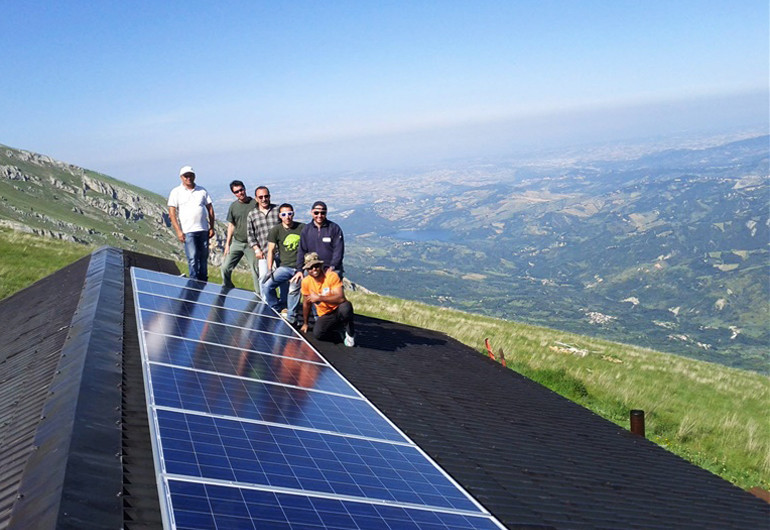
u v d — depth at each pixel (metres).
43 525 3.96
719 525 8.32
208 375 7.61
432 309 43.22
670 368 32.50
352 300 36.84
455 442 8.59
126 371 7.71
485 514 5.89
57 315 12.23
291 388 8.09
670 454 11.83
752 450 22.80
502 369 16.33
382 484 5.71
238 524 4.09
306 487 5.09
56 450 5.20
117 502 4.52
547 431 11.07
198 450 5.22
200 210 16.86
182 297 12.42
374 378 10.99
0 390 8.94
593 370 29.20
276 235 14.40
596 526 6.91
